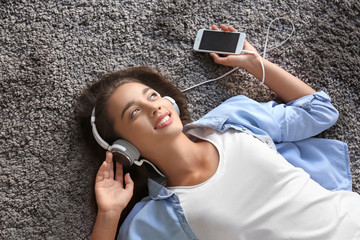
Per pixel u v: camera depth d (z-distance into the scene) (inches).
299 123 52.7
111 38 59.5
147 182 53.0
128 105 47.3
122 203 47.2
